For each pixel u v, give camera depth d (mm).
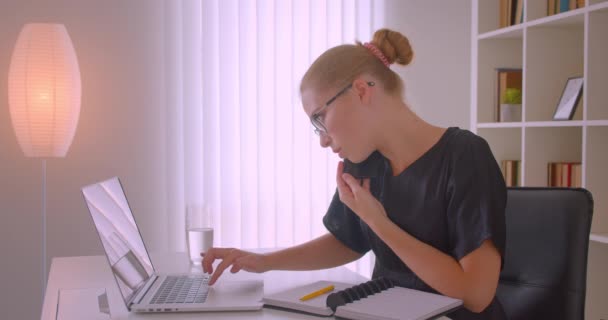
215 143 3109
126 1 3037
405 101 1358
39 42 2568
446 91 3541
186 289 1263
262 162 3156
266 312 1105
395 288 1163
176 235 3127
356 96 1263
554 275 1306
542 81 2666
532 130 2664
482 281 1132
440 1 3500
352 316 1021
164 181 3131
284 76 3174
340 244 1515
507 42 2977
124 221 1377
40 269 3012
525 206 1380
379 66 1298
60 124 2604
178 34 3070
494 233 1162
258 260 1396
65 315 1120
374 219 1198
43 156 2629
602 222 2314
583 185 2303
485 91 2957
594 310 2395
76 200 3035
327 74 1262
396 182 1332
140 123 3084
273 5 3121
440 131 1327
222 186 3115
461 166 1231
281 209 3211
